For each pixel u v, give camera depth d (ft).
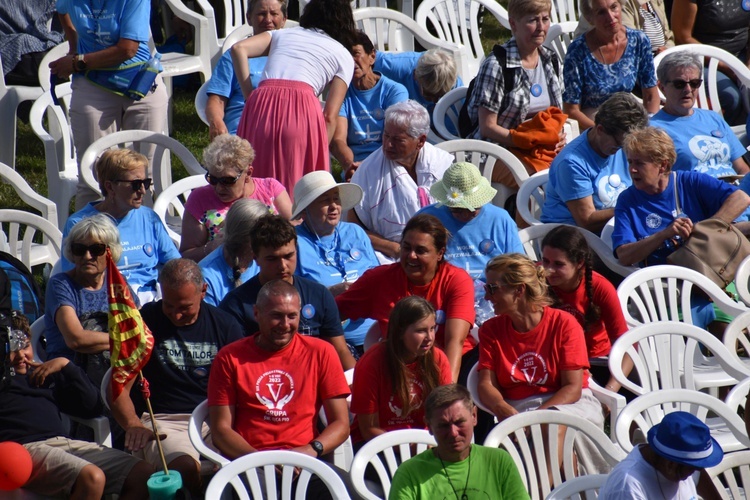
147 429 59.67
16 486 55.21
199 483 57.77
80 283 67.67
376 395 58.39
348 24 88.22
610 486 48.60
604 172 82.84
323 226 74.54
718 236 75.51
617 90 101.40
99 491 56.13
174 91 137.80
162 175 96.84
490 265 62.39
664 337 65.72
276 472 56.49
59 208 100.17
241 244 70.64
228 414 57.52
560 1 139.74
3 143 109.40
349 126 99.55
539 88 95.61
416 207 81.92
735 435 57.16
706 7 117.60
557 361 61.93
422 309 57.21
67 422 62.90
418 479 50.78
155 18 131.64
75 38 96.84
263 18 99.96
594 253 81.25
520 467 54.54
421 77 103.81
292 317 57.41
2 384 58.75
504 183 92.89
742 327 68.03
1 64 108.06
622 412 57.00
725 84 112.57
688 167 90.94
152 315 62.64
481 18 150.92
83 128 94.89
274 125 84.07
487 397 61.82
